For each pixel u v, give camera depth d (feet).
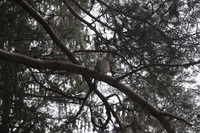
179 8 28.78
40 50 28.14
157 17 29.09
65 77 32.94
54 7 32.60
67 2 31.50
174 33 28.94
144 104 24.20
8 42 27.14
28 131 25.59
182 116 29.76
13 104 26.63
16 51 27.12
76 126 29.94
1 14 26.61
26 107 27.76
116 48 29.89
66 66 21.90
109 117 26.81
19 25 27.30
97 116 29.25
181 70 29.30
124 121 30.07
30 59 20.92
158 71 28.99
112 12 28.81
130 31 29.09
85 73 22.57
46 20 28.17
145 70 30.07
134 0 29.09
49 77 31.71
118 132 26.61
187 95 29.86
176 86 29.60
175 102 29.55
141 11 29.12
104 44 30.14
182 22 29.07
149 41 28.89
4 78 25.75
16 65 26.14
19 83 27.91
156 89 30.07
